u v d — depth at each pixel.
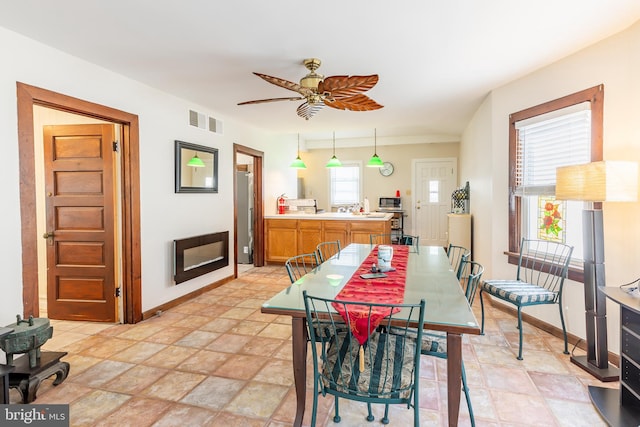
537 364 2.44
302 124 5.28
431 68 2.99
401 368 1.53
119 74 3.06
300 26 2.24
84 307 3.30
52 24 2.17
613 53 2.40
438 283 2.02
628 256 2.32
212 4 1.97
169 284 3.72
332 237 5.55
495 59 2.81
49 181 3.29
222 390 2.16
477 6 2.00
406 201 7.92
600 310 2.29
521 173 3.38
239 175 6.07
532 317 3.18
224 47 2.54
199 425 1.83
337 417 1.85
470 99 4.01
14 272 2.27
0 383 1.78
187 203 3.98
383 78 3.24
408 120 5.11
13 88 2.26
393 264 2.56
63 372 2.24
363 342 1.44
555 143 2.97
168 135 3.67
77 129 3.24
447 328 1.38
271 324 3.26
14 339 1.99
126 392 2.14
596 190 2.10
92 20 2.13
